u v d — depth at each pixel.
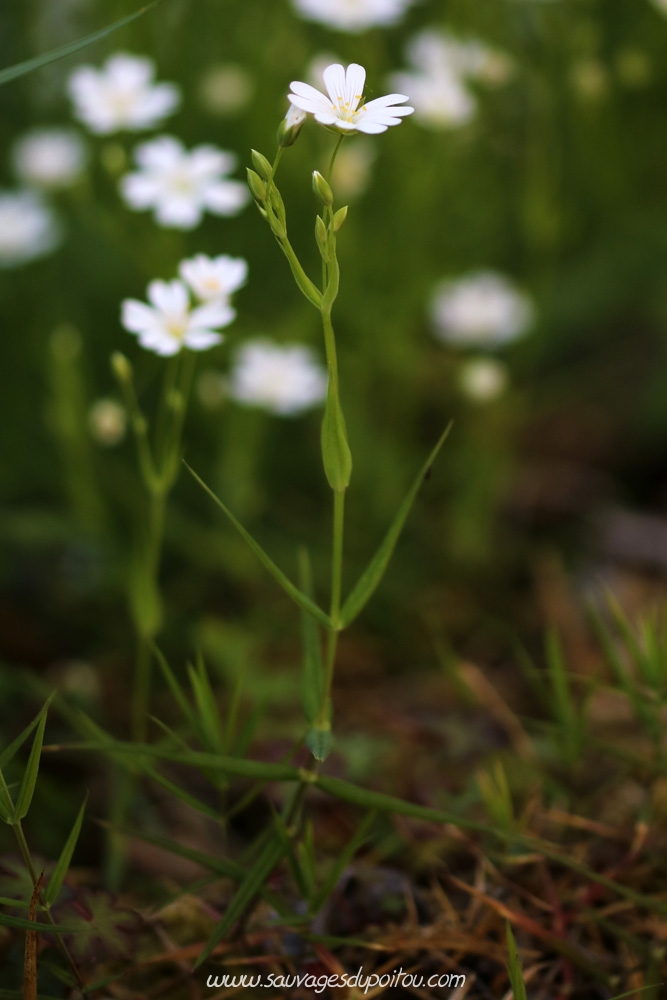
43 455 0.63
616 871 0.49
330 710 0.46
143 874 0.52
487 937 0.49
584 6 0.63
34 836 0.52
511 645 0.60
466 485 0.63
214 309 0.50
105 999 0.47
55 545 0.61
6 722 0.55
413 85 0.62
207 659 0.58
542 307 0.64
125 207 0.62
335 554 0.46
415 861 0.50
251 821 0.53
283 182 0.64
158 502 0.51
